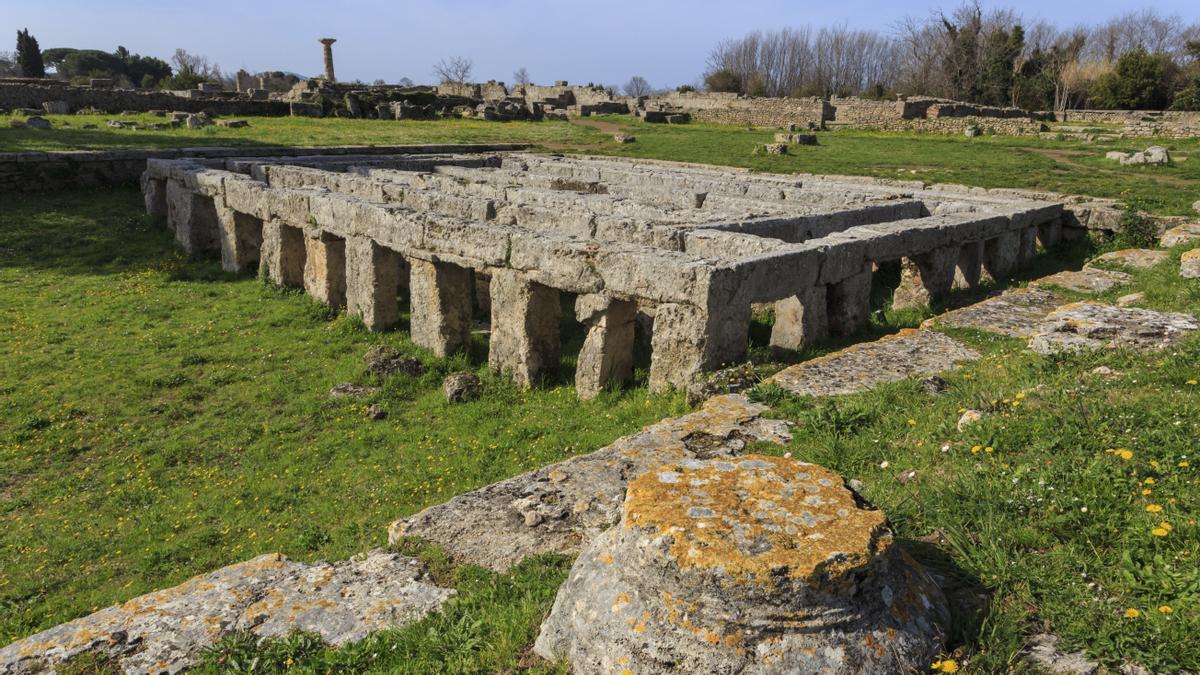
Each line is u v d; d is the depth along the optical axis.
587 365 10.45
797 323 10.45
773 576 3.41
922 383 7.38
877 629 3.48
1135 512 4.43
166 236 19.81
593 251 10.19
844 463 5.92
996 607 3.90
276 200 15.73
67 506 8.80
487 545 5.50
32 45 71.31
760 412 7.22
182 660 4.57
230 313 15.05
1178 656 3.46
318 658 4.33
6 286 16.22
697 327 9.25
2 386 11.69
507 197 17.28
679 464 4.34
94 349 13.28
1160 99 55.56
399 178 21.06
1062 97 59.81
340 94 44.28
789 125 42.25
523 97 60.09
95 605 6.94
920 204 16.64
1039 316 10.51
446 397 11.08
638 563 3.69
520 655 4.06
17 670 4.61
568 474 6.29
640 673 3.49
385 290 13.80
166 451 9.99
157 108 39.62
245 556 7.54
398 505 8.23
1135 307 9.23
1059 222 16.80
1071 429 5.45
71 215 20.47
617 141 35.44
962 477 5.15
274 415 11.02
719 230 11.89
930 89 69.50
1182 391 6.00
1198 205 16.97
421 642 4.35
